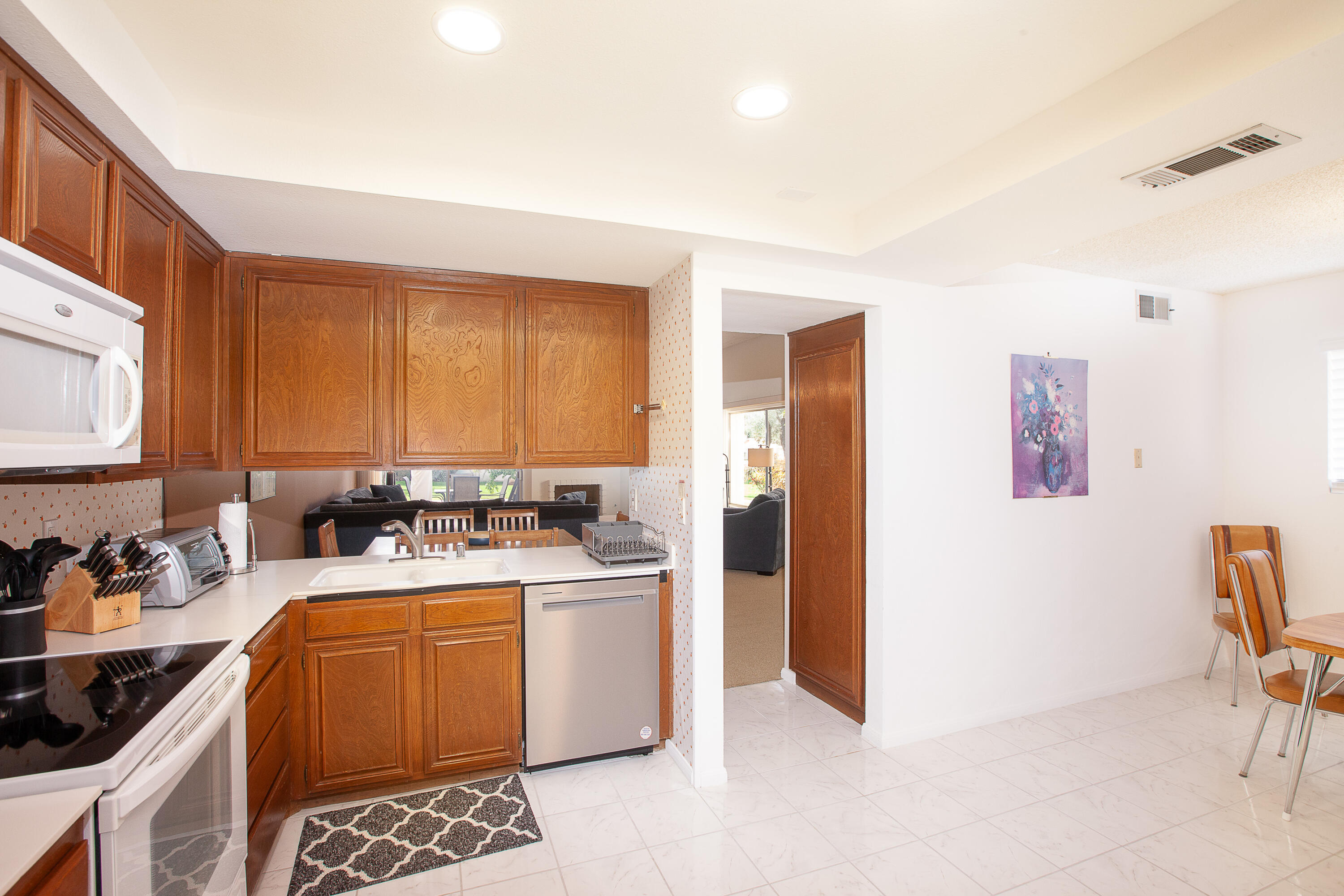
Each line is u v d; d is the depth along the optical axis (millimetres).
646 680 2754
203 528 2430
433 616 2449
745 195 2441
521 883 1981
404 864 2053
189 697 1324
